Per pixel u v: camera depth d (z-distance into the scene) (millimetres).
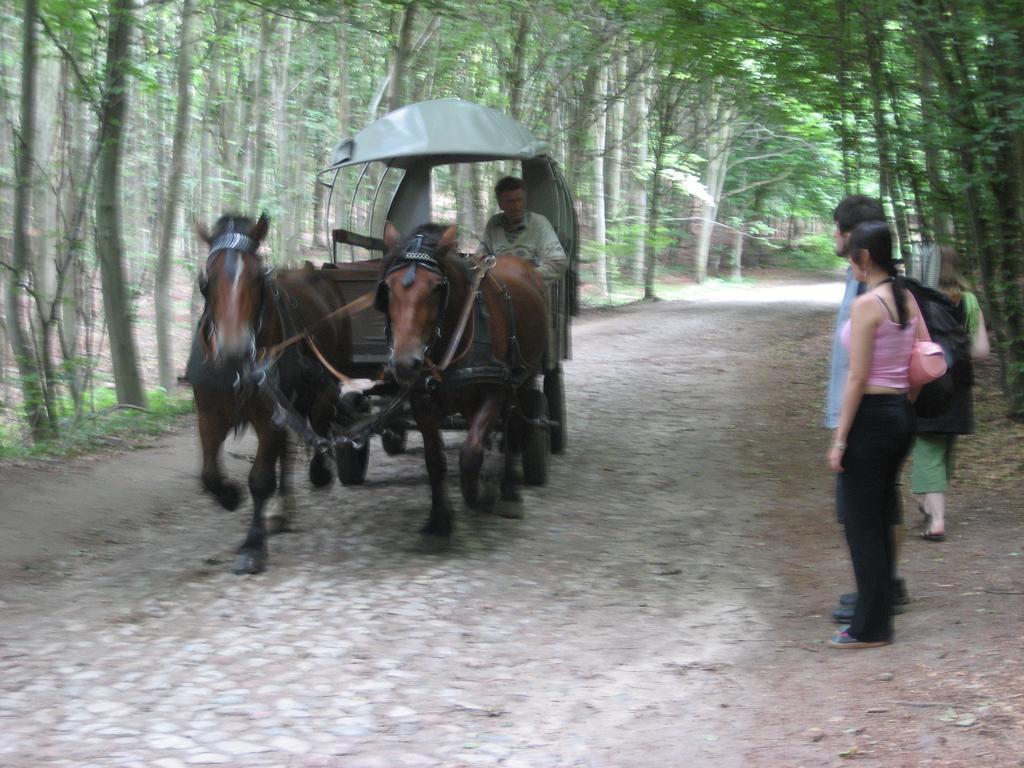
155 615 6125
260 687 5074
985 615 5758
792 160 43188
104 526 8125
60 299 12258
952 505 8305
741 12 13961
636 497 9211
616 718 4785
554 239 9625
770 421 12844
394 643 5703
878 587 5438
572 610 6344
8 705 4828
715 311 30281
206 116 25188
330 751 4391
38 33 13703
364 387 7422
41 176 14789
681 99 33875
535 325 8320
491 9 24094
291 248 27984
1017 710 4406
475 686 5148
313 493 9227
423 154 9383
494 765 4285
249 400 6867
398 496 9094
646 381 16234
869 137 14141
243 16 15891
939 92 11383
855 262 5418
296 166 31016
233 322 6461
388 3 15422
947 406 5535
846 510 5500
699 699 4988
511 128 9773
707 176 45719
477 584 6766
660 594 6660
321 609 6230
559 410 10477
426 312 6910
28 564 7109
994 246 11320
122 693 4988
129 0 12609
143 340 24672
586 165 34000
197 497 9125
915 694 4754
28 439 12188
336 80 34312
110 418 12891
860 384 5301
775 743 4402
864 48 13180
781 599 6527
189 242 30234
